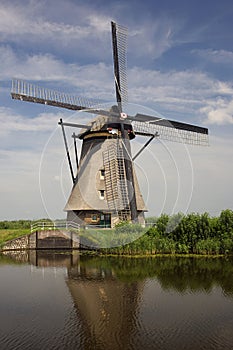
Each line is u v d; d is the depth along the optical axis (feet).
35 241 103.24
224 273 67.10
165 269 71.56
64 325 39.65
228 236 92.84
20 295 52.42
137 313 43.50
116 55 84.53
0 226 146.10
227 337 36.04
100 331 37.86
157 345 34.17
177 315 42.78
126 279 62.28
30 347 34.01
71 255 91.45
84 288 56.24
